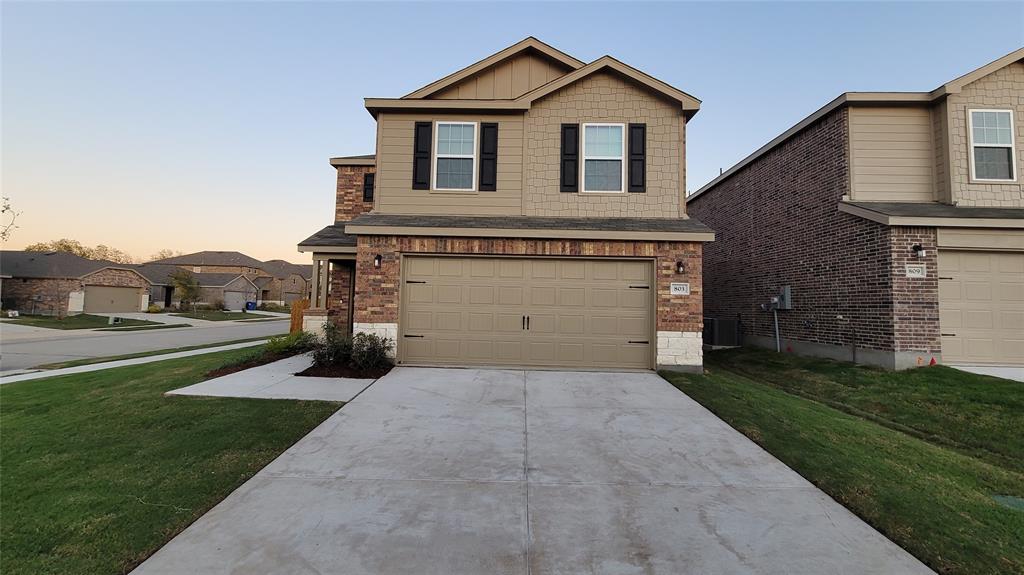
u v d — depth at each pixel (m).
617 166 9.98
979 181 10.13
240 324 32.25
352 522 3.48
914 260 9.25
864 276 9.95
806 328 11.85
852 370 9.49
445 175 10.11
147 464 4.48
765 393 7.76
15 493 3.89
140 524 3.44
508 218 9.80
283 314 49.22
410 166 10.14
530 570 2.95
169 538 3.27
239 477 4.21
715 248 17.16
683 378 8.27
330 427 5.54
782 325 12.91
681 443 5.22
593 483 4.20
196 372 8.98
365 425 5.63
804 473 4.46
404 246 9.13
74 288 35.78
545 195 9.98
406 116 10.20
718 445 5.17
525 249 9.05
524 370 8.90
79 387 7.91
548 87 9.92
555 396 7.09
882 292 9.47
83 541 3.22
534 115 10.12
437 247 9.11
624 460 4.73
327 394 6.94
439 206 10.05
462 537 3.30
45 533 3.31
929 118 10.62
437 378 8.08
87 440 5.11
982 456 5.51
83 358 13.81
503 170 10.05
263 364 9.63
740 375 10.83
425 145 10.16
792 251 12.47
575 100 10.10
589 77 10.10
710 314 17.47
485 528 3.43
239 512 3.61
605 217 9.88
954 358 9.26
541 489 4.07
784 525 3.53
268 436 5.21
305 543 3.20
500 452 4.88
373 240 9.16
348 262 13.24
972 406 6.98
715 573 2.95
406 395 6.98
